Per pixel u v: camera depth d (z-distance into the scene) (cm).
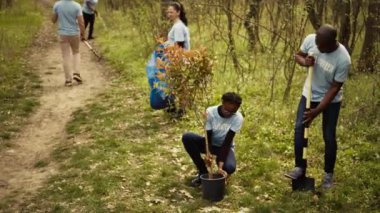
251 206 506
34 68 1175
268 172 578
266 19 1152
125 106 856
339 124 699
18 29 1705
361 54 911
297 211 491
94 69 1174
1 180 588
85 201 516
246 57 1052
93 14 1603
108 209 501
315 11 854
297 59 526
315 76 519
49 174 599
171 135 709
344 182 546
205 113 524
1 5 2170
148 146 664
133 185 553
